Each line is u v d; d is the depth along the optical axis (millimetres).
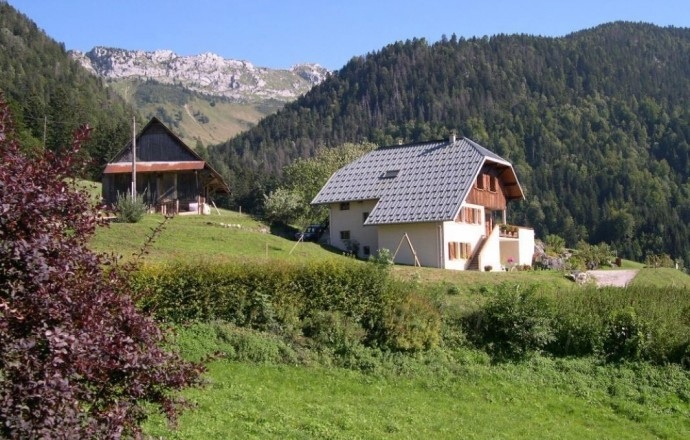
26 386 6641
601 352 25016
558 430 18625
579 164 150750
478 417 18906
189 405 8508
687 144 160125
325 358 22297
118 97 192625
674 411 21562
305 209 65250
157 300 22266
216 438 13609
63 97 103812
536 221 127000
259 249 44562
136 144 60438
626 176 138750
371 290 24484
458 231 49375
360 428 15984
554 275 43625
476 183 52688
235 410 15812
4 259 7016
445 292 30328
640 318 25375
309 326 23531
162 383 8117
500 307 25672
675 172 154375
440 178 50500
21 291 6996
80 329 7285
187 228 46781
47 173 7668
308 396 18641
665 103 192500
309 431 15148
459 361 23828
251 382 19188
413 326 23844
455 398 20938
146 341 8023
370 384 21062
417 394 20734
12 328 6941
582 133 172875
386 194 51094
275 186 105125
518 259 57125
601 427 19594
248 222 58281
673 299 28094
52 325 7105
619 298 27641
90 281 7941
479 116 192125
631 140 168750
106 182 59312
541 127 172375
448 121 196125
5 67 152625
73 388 6840
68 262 7465
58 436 6727
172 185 60188
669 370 24000
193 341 21219
